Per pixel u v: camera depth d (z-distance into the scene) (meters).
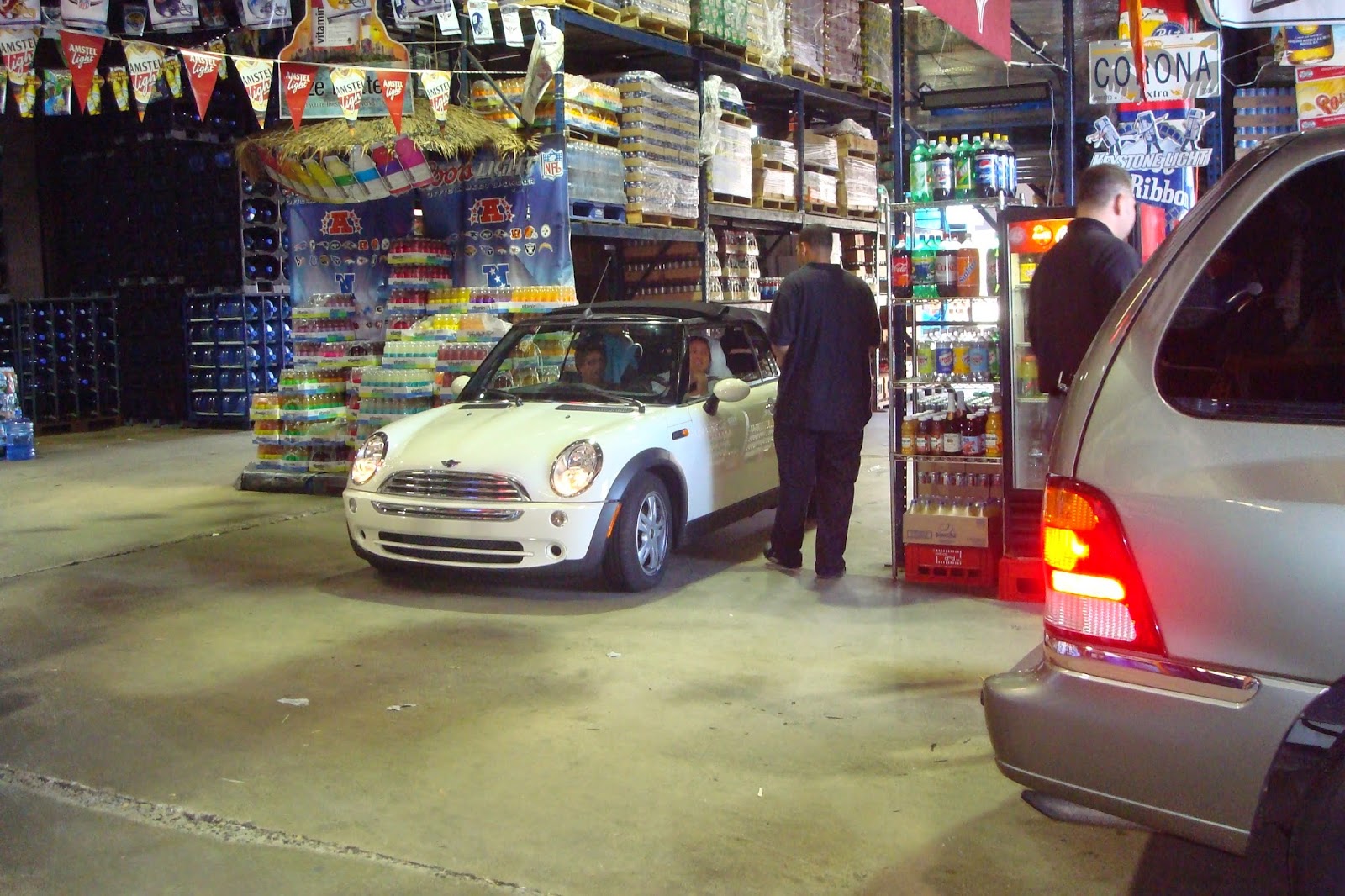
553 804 3.59
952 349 6.12
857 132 13.52
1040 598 5.83
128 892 3.09
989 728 2.59
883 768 3.83
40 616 5.85
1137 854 3.22
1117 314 2.56
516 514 5.68
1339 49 5.98
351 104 7.71
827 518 6.37
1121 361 2.49
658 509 6.24
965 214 6.54
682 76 11.41
